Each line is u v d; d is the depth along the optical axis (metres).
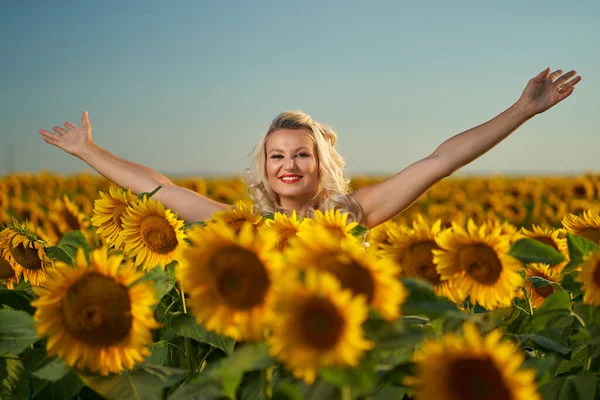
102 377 1.98
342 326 1.45
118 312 1.90
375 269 1.60
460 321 2.08
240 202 2.86
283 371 1.95
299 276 1.63
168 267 2.72
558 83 3.92
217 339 2.40
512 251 2.05
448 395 1.48
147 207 2.75
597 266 2.04
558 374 2.33
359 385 1.47
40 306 1.88
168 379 2.00
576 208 15.49
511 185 26.78
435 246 2.25
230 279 1.69
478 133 4.22
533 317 2.13
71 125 4.74
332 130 5.19
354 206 4.64
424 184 4.41
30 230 3.14
